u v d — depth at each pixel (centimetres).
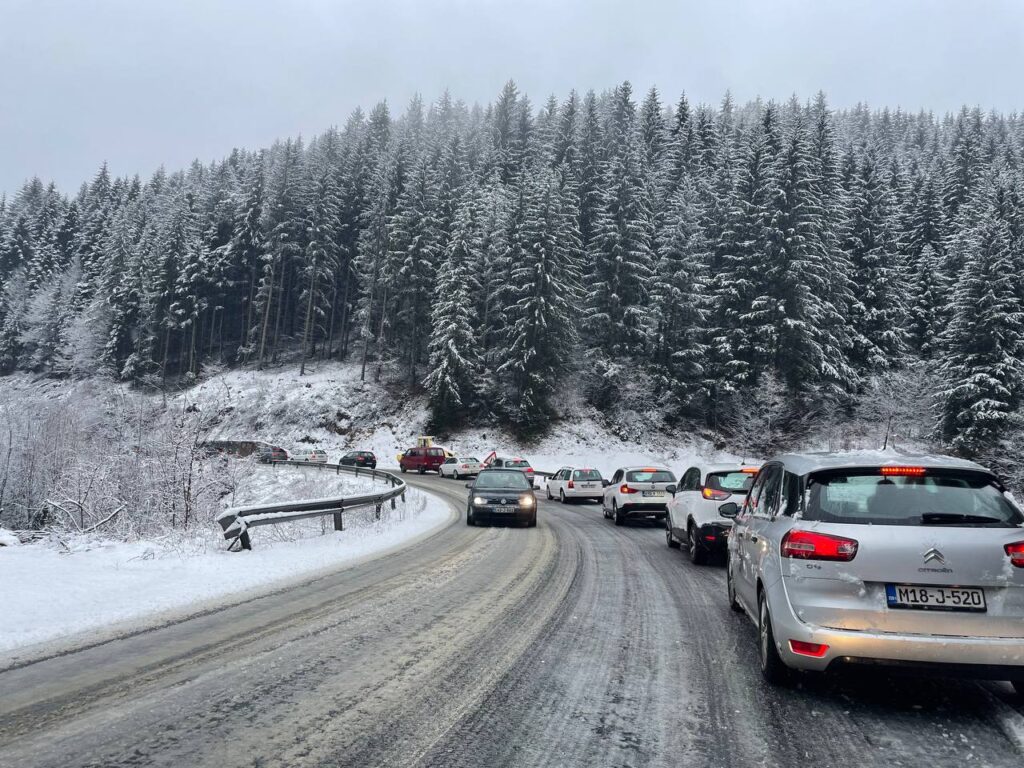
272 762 324
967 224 4772
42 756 329
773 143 4928
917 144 9781
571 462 4697
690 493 1121
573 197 5103
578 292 5081
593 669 490
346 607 696
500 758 333
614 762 330
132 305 6312
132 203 8338
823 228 4275
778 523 479
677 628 623
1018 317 3469
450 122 11256
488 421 5172
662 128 7225
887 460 459
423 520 1758
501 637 578
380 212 5944
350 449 5316
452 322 4919
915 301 4741
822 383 4228
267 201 6538
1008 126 11119
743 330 4372
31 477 2295
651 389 4947
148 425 1895
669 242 4741
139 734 358
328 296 7012
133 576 860
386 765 322
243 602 723
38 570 874
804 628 409
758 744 356
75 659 504
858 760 337
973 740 365
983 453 3294
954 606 391
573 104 7725
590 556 1122
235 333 7612
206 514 1694
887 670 394
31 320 7238
